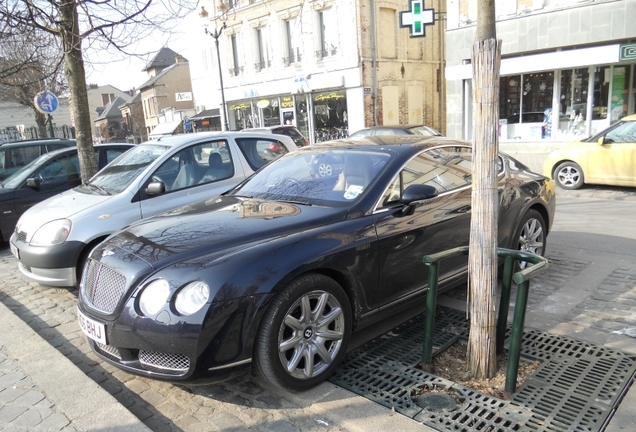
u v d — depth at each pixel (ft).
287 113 84.74
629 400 9.50
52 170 26.48
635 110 46.44
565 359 11.18
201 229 11.53
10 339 13.35
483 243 9.95
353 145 14.89
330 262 10.77
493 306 10.21
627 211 26.58
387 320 14.07
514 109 53.16
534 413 9.19
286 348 10.12
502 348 11.19
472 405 9.59
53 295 18.22
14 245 17.92
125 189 17.89
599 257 18.62
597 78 47.32
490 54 9.20
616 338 12.10
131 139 197.98
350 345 12.62
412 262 12.75
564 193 33.12
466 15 52.85
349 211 11.99
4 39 24.23
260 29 85.71
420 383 10.53
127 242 11.53
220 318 9.41
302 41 77.36
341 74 72.69
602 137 32.09
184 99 160.97
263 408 10.18
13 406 10.25
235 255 10.04
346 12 70.08
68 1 21.06
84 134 23.97
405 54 76.13
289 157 15.83
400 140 15.03
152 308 9.72
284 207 12.62
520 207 16.05
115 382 11.75
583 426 8.75
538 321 13.34
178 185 18.97
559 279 16.55
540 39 48.06
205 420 9.93
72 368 11.69
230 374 9.73
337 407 9.92
